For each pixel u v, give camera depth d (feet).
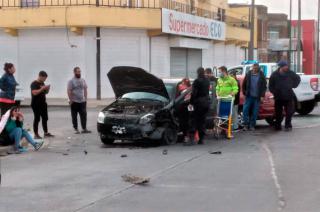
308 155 39.06
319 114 74.84
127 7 98.84
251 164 35.65
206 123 49.14
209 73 51.29
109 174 33.12
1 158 40.63
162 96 48.01
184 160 37.83
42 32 101.65
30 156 41.55
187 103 47.37
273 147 43.52
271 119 60.70
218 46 136.26
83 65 99.66
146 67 104.73
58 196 27.50
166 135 46.42
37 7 98.07
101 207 25.11
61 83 101.30
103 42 100.32
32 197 27.35
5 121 42.70
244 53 156.87
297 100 69.36
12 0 105.40
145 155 40.70
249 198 26.27
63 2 102.22
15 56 103.50
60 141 50.11
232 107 51.62
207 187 28.89
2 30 103.71
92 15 96.22
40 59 102.17
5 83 48.06
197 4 131.95
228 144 46.26
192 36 114.11
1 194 28.12
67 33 100.07
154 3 108.58
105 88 100.73
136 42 103.45
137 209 24.61
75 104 55.47
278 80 54.54
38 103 51.29
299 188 28.35
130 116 45.47
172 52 114.42
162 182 30.40
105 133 46.11
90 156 40.93
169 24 103.30
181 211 24.09
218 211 23.99
